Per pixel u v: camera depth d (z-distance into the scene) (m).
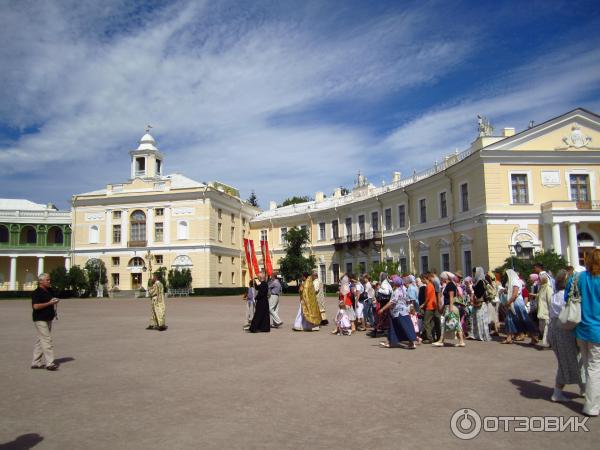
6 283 64.44
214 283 58.09
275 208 68.31
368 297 17.64
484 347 12.84
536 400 7.29
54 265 67.00
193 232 57.84
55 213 65.75
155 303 17.92
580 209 29.98
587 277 6.58
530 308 14.12
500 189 30.98
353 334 16.23
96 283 56.22
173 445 5.50
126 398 7.64
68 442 5.66
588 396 6.52
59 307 34.31
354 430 5.96
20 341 14.98
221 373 9.48
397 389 8.01
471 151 34.28
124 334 16.50
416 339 12.67
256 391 7.96
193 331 17.36
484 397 7.46
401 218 43.34
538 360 10.72
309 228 58.31
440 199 37.22
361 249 49.47
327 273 55.25
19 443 5.65
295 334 16.25
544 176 31.41
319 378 8.91
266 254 51.91
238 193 72.25
